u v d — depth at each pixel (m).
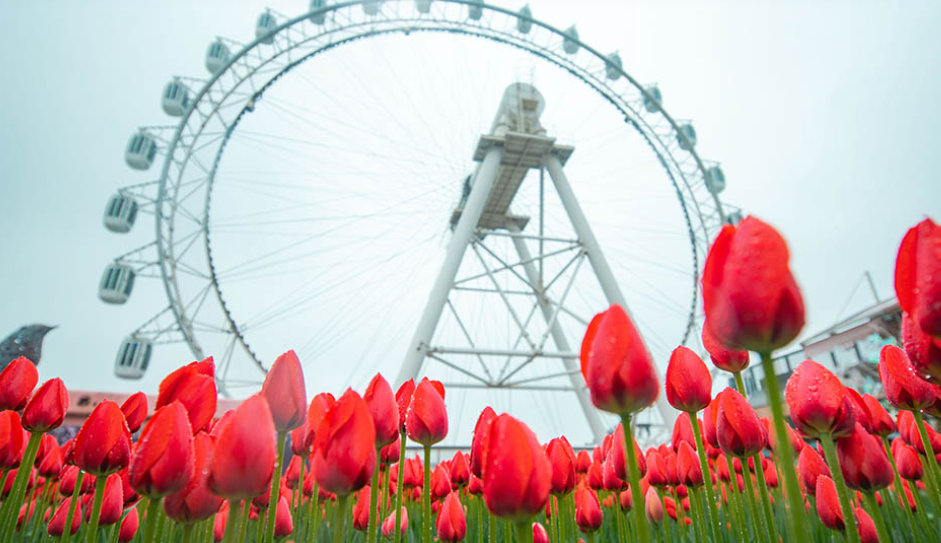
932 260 1.12
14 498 2.34
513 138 28.36
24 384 2.51
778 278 1.08
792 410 1.57
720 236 1.19
